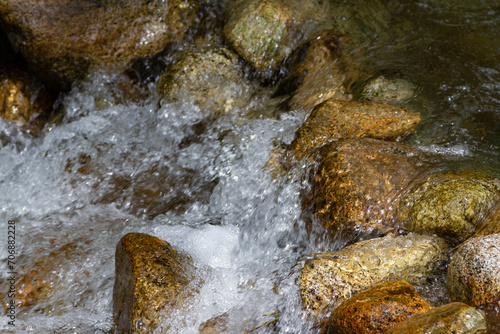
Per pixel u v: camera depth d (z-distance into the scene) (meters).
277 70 5.16
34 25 5.01
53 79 5.33
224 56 5.11
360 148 3.67
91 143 4.98
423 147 3.98
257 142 4.38
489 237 2.77
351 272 2.99
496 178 3.48
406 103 4.51
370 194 3.39
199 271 3.29
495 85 4.72
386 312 2.46
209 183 4.39
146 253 3.14
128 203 4.42
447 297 2.83
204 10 5.47
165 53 5.34
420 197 3.33
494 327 2.36
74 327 3.21
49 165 4.91
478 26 5.59
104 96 5.29
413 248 3.09
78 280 3.58
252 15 5.11
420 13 5.84
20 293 3.50
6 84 5.34
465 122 4.29
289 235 3.71
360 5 5.86
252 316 3.10
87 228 4.15
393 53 5.20
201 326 3.01
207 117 4.88
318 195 3.56
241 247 3.81
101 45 5.19
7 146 5.21
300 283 3.02
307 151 3.94
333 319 2.60
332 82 4.88
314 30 5.36
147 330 2.84
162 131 4.92
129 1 5.31
